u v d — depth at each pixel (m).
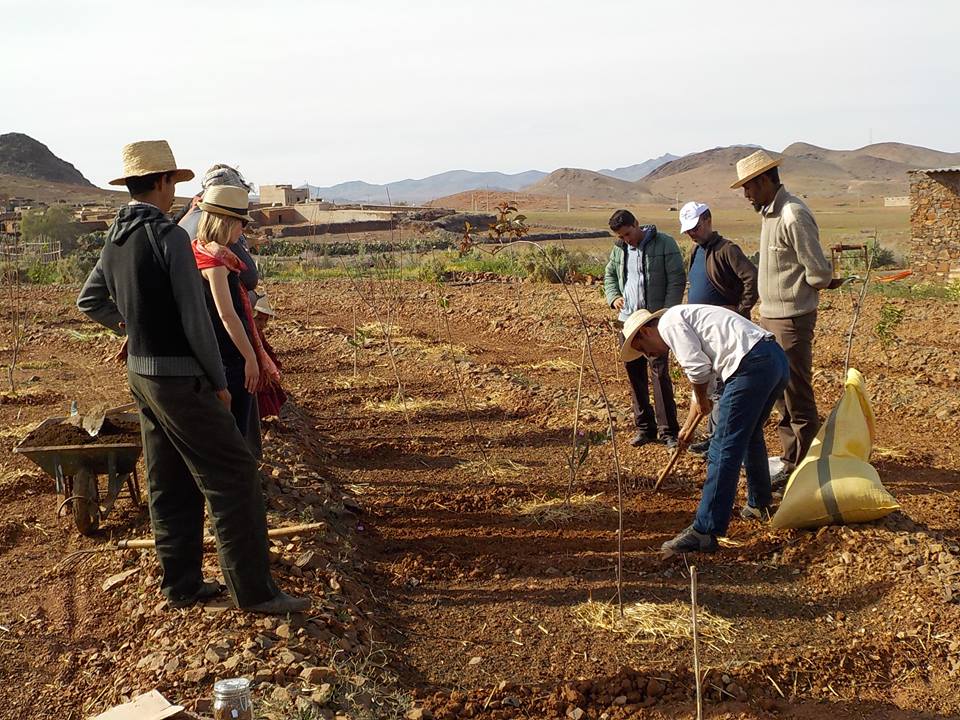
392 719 4.02
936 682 4.46
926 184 25.22
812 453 6.19
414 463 7.93
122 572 5.41
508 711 4.25
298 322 16.25
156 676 4.16
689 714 4.21
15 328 12.33
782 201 6.54
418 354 12.76
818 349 12.75
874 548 5.58
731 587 5.42
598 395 9.97
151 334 4.45
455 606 5.27
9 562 5.74
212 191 5.75
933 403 9.23
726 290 7.15
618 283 8.27
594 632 4.93
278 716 3.78
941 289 19.83
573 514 6.59
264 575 4.68
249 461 4.60
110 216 71.31
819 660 4.60
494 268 25.33
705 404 5.86
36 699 4.21
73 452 5.88
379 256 31.52
